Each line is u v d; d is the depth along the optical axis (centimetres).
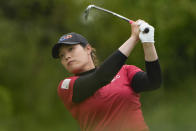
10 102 3916
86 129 1070
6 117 3894
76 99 1055
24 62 4059
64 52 1097
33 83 4081
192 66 4444
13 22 4200
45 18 4300
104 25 3522
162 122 4103
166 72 4488
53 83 4041
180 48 4134
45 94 4050
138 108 1063
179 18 3522
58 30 4262
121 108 1034
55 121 4084
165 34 3528
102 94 1035
